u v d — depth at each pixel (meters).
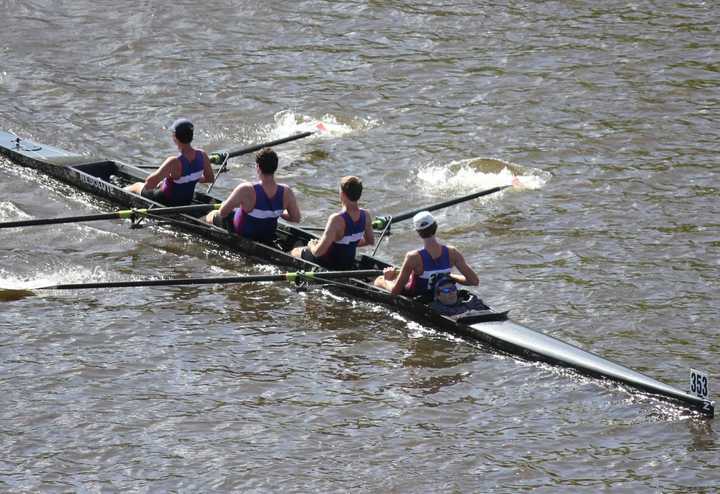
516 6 94.25
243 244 54.50
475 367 44.50
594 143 69.31
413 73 81.62
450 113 74.81
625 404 41.38
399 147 69.75
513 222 59.06
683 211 59.41
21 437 38.94
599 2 94.94
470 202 61.84
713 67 80.88
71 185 63.19
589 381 43.12
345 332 47.41
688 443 38.72
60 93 77.62
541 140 70.06
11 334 46.25
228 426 39.88
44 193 62.66
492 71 81.50
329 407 41.25
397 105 76.31
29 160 65.38
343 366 44.47
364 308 49.69
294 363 44.59
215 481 36.62
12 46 85.44
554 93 77.25
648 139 69.56
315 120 73.94
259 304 49.97
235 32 89.38
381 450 38.50
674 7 93.50
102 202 61.38
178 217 57.09
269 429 39.75
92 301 49.72
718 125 71.38
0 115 73.38
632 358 44.56
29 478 36.66
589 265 53.38
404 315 48.69
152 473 37.03
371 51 85.75
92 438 39.00
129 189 59.94
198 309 49.28
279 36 88.69
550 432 39.62
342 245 50.50
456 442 39.00
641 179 63.88
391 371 44.09
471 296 48.22
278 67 82.88
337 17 92.44
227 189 64.44
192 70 82.06
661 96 76.19
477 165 66.75
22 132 70.94
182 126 56.06
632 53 83.81
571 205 60.91
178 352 45.22
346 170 66.75
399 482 36.62
